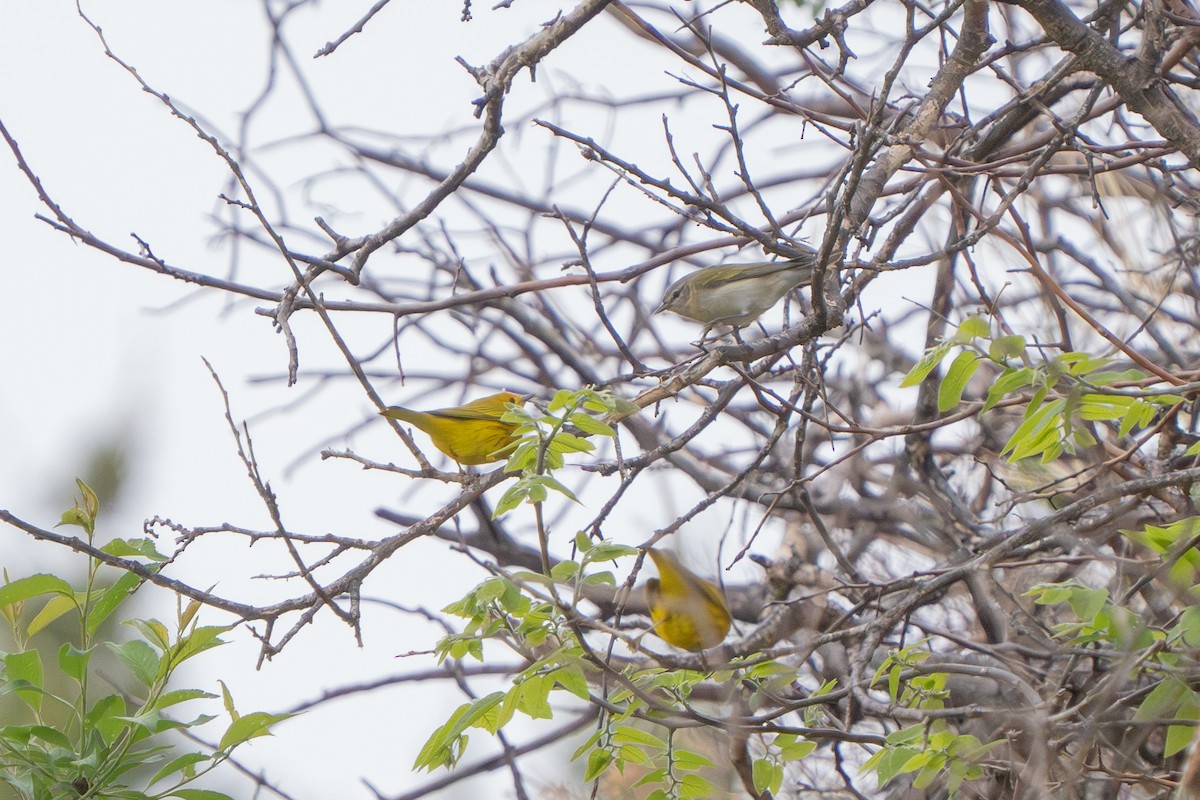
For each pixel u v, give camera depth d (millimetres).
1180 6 10148
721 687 10148
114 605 7809
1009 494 12609
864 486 14156
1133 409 8469
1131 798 10086
